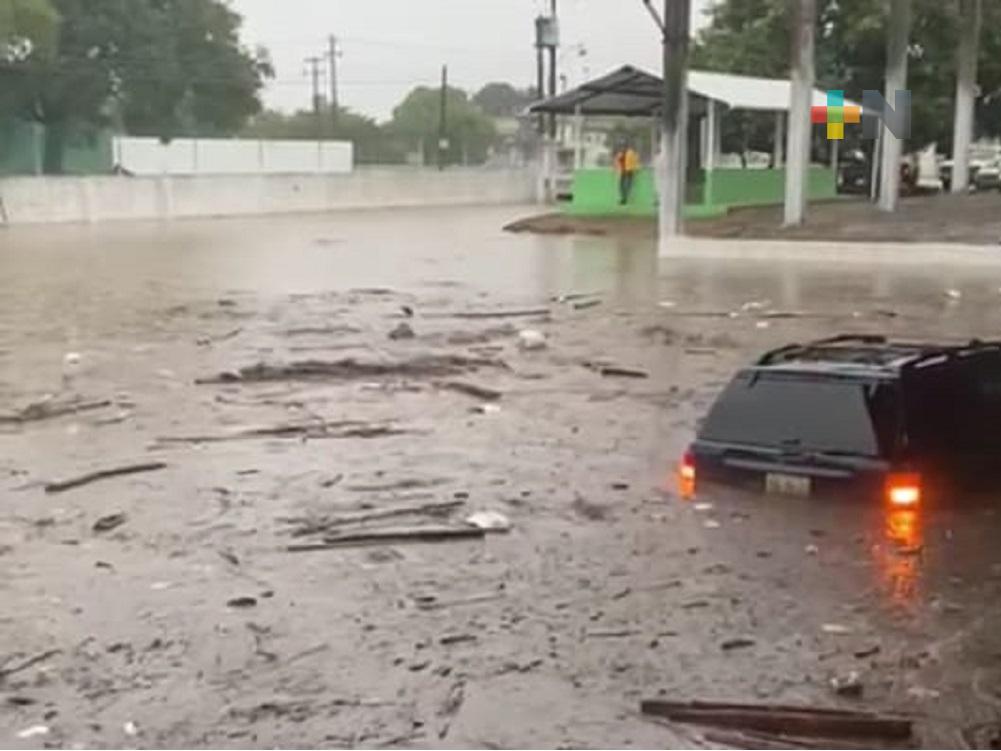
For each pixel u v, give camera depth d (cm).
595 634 664
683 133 3234
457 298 2253
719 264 2933
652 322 1928
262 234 4091
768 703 576
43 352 1650
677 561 781
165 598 727
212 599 725
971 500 877
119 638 665
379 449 1109
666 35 3238
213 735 552
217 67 6206
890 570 755
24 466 1048
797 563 771
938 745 539
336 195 6000
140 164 5481
